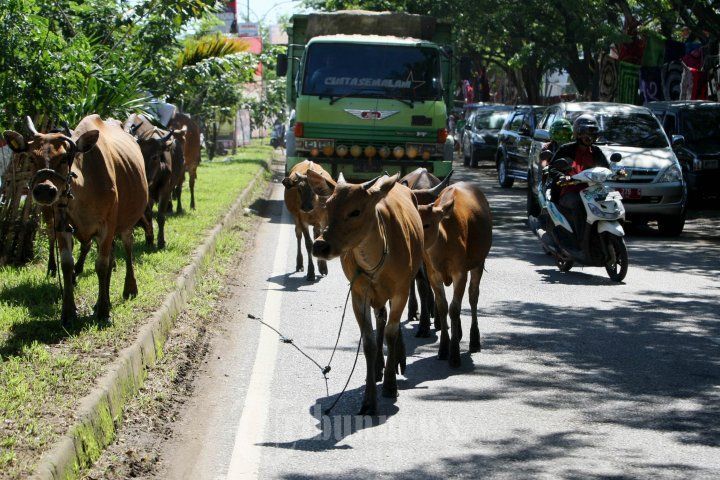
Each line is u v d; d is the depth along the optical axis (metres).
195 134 17.02
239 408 6.95
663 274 12.89
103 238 8.29
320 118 17.83
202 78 17.61
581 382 7.73
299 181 10.77
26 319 8.20
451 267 8.09
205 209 17.14
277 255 14.07
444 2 32.31
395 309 7.14
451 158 18.34
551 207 12.90
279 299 10.84
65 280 8.09
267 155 37.28
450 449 6.16
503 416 6.84
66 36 14.55
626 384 7.68
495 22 31.75
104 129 8.88
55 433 5.40
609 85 29.52
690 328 9.69
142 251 12.06
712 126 21.62
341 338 9.11
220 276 11.88
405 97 17.92
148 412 6.66
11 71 10.99
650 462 5.95
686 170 20.88
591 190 12.32
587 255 12.41
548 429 6.57
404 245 6.91
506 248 15.15
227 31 32.62
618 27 29.34
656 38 28.44
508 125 26.95
